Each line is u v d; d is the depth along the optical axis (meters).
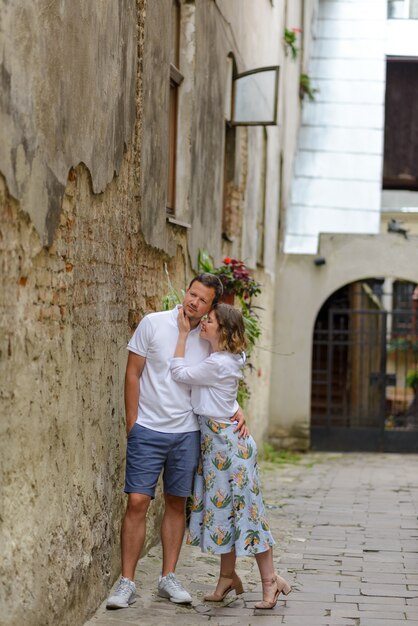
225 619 5.76
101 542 6.03
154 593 6.27
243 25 12.13
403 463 15.89
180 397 5.90
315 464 15.62
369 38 22.53
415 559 7.66
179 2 8.81
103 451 6.11
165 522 6.12
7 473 4.26
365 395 19.59
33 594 4.62
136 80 6.84
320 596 6.39
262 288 15.55
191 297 5.86
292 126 19.59
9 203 4.20
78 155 5.27
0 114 4.01
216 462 5.88
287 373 17.73
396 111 25.11
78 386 5.46
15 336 4.32
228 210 12.16
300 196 20.11
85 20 5.32
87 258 5.61
